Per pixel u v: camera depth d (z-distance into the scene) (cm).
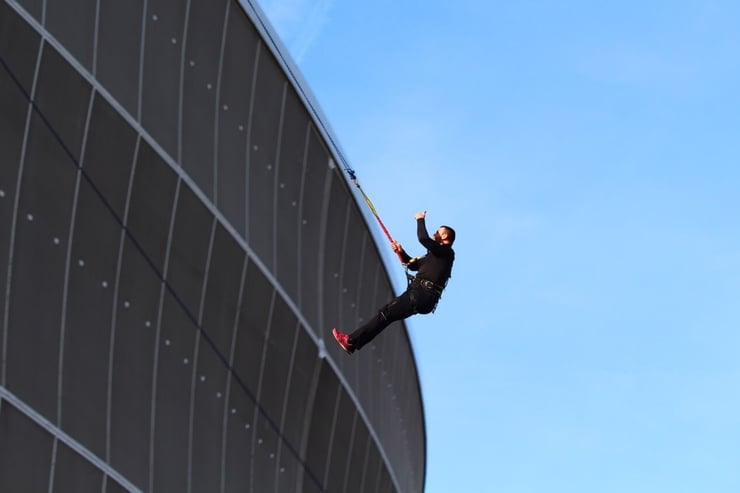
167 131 3612
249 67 4088
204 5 3822
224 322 3894
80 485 3139
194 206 3712
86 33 3303
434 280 3553
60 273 3144
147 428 3456
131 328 3412
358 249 4962
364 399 5034
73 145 3212
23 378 2986
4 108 3003
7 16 3028
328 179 4644
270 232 4209
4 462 2895
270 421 4209
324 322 4612
